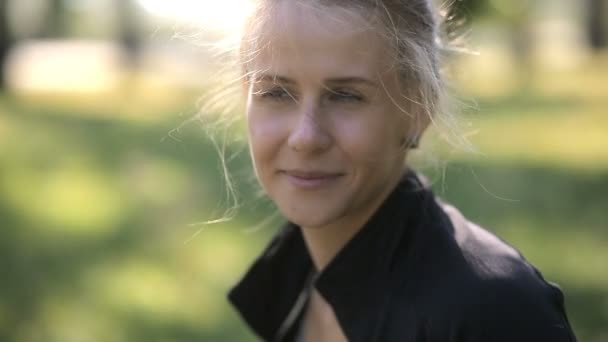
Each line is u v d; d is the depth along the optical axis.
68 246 5.82
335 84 1.42
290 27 1.42
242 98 1.76
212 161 8.55
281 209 1.52
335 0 1.42
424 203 1.56
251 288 1.90
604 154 8.96
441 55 1.72
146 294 4.96
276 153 1.49
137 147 9.52
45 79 18.94
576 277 4.89
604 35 24.70
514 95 14.41
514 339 1.33
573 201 6.74
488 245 1.46
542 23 33.75
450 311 1.35
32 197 7.12
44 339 4.36
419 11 1.51
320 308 1.82
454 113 1.70
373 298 1.51
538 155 8.87
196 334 4.41
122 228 6.22
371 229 1.55
